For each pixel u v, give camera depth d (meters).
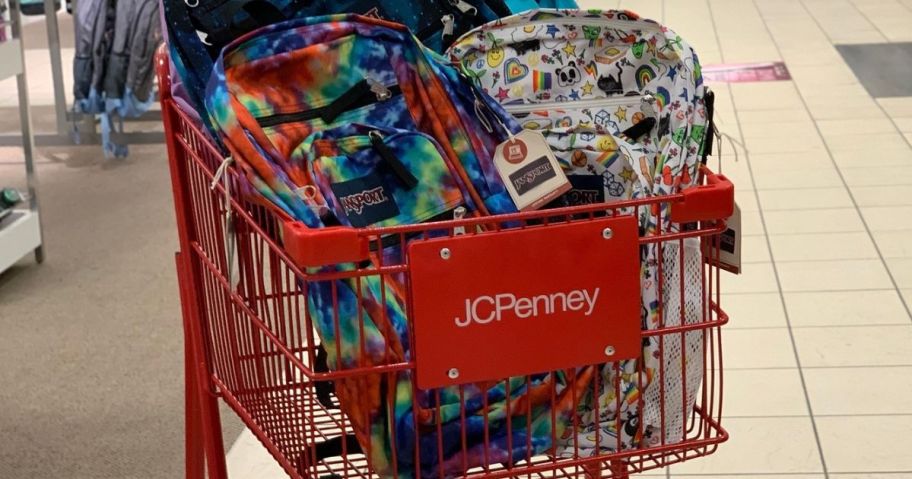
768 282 3.46
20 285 3.79
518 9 1.66
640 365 1.36
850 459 2.46
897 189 4.23
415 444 1.29
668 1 8.70
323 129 1.37
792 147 4.83
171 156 1.47
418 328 1.23
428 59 1.40
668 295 1.43
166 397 2.94
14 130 5.95
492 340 1.25
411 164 1.39
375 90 1.40
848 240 3.76
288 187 1.25
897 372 2.84
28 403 2.92
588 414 1.42
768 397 2.75
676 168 1.43
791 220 3.98
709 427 1.45
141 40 5.23
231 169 1.30
